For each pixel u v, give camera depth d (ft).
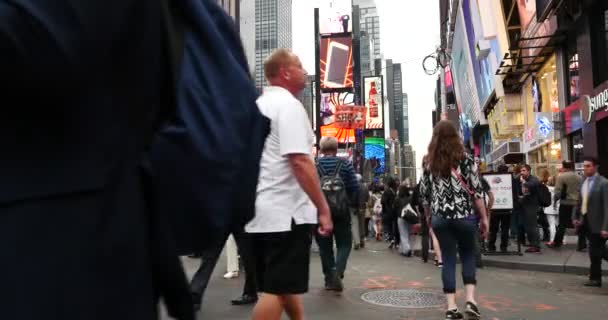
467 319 17.98
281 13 608.60
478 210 18.42
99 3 3.23
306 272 10.75
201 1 4.43
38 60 2.98
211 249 4.33
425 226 35.68
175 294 3.98
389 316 18.45
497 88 93.30
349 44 235.81
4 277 2.97
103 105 3.32
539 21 58.54
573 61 62.54
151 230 3.78
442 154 18.01
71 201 3.21
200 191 3.94
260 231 10.55
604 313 19.72
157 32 3.65
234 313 18.76
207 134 4.00
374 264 34.04
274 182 10.57
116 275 3.36
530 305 21.12
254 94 4.42
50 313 3.07
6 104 3.07
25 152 3.11
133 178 3.56
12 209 3.05
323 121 232.73
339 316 18.37
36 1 3.02
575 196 41.01
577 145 61.21
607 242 28.25
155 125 3.82
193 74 4.11
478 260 33.42
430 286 25.04
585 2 53.06
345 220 22.94
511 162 89.61
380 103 262.06
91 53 3.19
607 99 48.93
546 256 35.96
